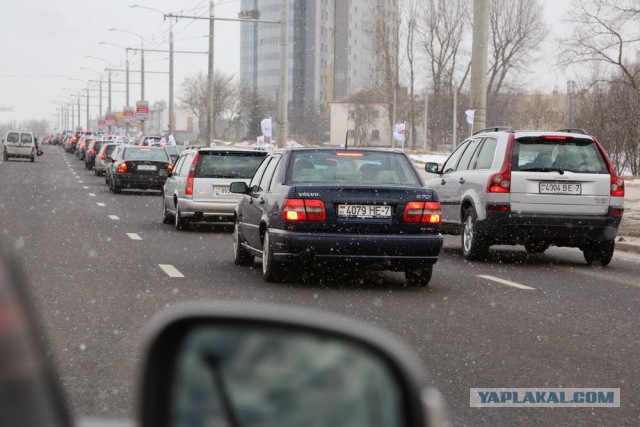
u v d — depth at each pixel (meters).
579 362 12.65
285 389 3.24
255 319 3.52
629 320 16.45
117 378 10.95
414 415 3.46
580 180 24.91
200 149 34.97
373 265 20.08
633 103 82.19
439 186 29.27
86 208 45.81
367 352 3.50
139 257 25.19
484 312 16.95
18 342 2.16
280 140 72.44
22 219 37.34
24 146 123.31
